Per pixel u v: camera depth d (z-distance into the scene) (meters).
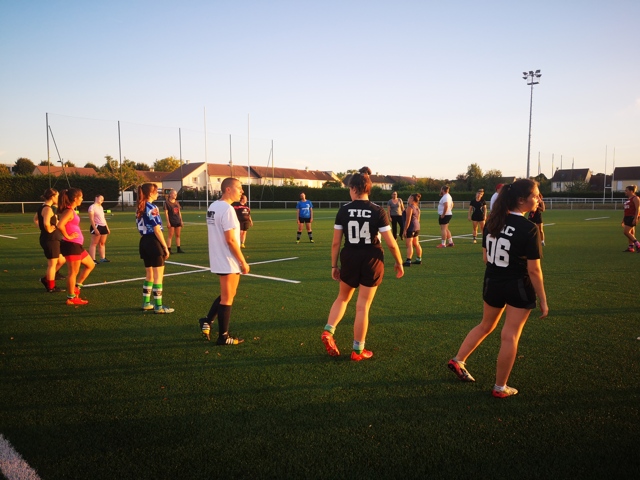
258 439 3.01
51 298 7.17
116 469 2.68
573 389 3.74
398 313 6.16
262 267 10.26
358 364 4.34
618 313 6.09
